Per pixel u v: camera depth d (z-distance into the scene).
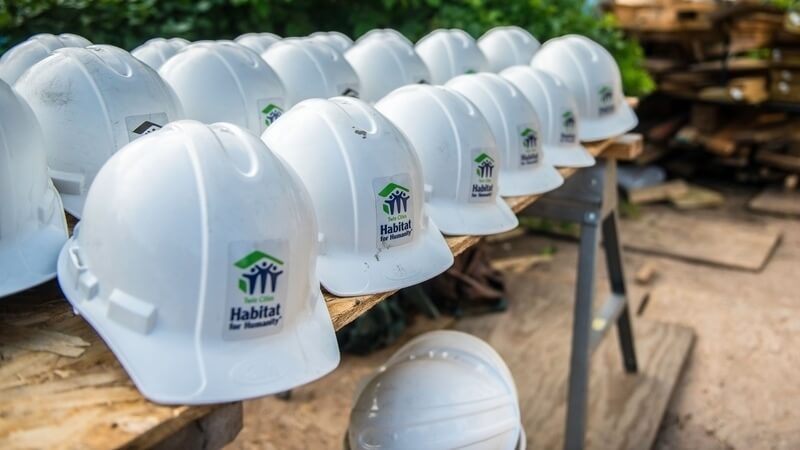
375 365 2.85
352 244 1.29
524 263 3.94
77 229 1.10
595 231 2.30
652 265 3.88
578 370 2.31
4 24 2.83
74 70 1.38
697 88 5.05
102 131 1.37
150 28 3.22
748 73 5.16
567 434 2.32
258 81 1.75
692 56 5.12
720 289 3.70
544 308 3.28
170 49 2.07
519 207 1.76
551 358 2.88
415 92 1.66
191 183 0.96
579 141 2.21
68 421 0.85
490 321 3.16
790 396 2.77
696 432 2.56
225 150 1.02
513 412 1.52
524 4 4.15
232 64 1.74
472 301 3.24
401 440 1.43
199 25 3.34
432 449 1.43
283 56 1.99
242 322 0.96
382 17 3.84
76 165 1.37
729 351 3.09
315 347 1.04
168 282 0.94
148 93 1.44
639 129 5.21
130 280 0.95
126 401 0.89
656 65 5.01
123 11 3.11
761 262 3.96
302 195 1.08
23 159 1.10
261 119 1.74
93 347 1.00
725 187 5.34
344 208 1.28
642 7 4.96
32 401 0.88
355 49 2.28
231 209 0.96
